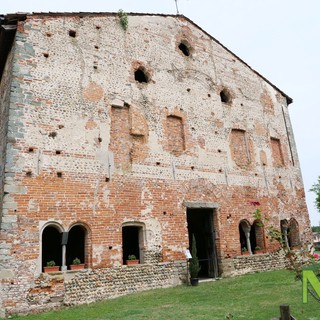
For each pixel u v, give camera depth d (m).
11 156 11.65
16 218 11.24
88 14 15.12
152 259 13.94
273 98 22.27
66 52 13.98
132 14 16.70
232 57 20.67
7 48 14.20
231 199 17.39
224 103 19.09
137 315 9.52
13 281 10.73
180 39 18.33
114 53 15.36
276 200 19.58
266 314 8.85
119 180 13.85
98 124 13.93
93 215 12.82
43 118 12.67
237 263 16.66
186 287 13.93
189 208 15.85
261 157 19.78
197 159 16.67
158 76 16.58
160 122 15.92
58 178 12.41
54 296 11.31
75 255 16.11
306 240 20.56
